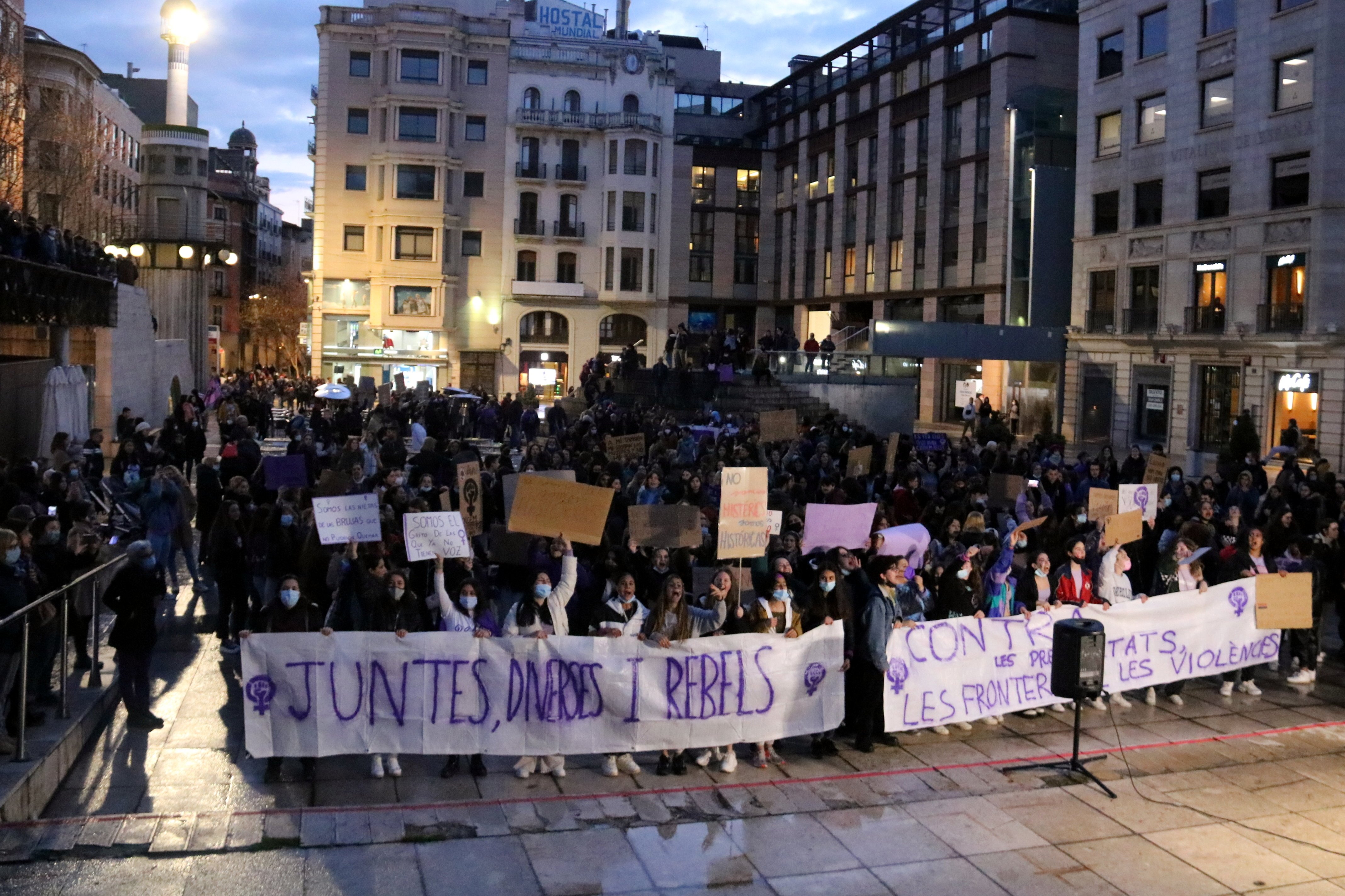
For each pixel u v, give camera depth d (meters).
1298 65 32.44
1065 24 47.94
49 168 42.34
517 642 9.06
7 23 38.56
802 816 8.52
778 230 69.62
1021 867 7.73
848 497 15.77
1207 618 11.61
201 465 16.53
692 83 72.94
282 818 8.02
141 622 9.73
